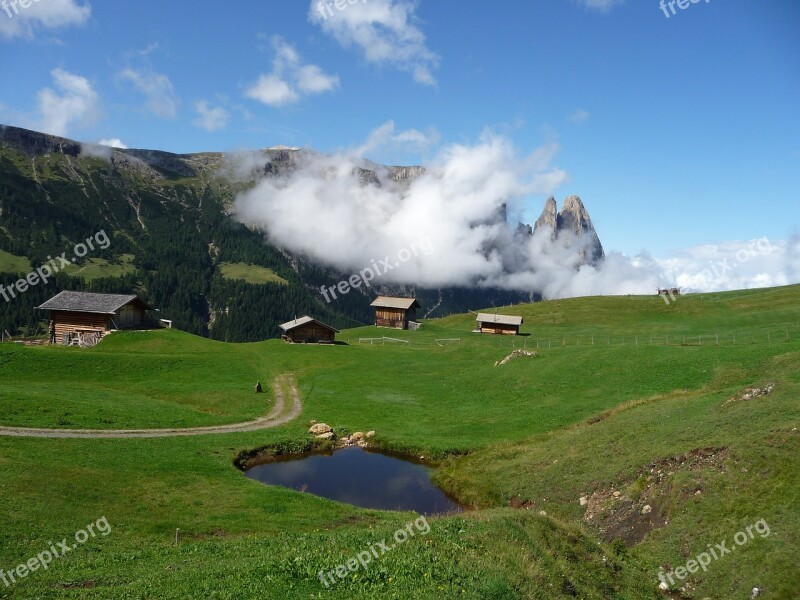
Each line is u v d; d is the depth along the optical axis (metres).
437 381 81.81
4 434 45.66
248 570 21.23
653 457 38.44
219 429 58.47
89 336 99.94
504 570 20.86
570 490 39.91
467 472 47.78
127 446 47.41
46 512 32.25
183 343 100.31
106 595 20.58
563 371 72.75
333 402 72.25
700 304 147.88
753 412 39.16
